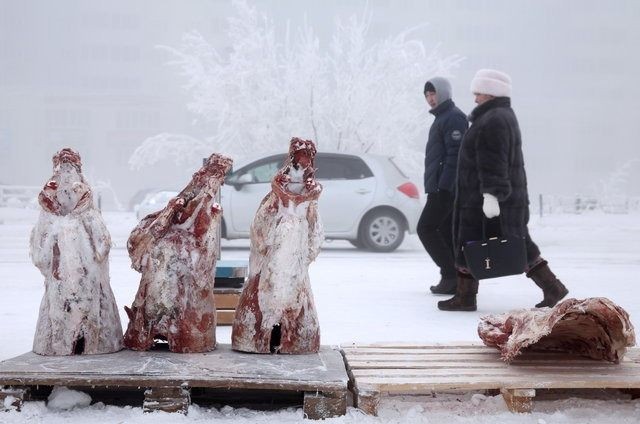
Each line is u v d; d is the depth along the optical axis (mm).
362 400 3904
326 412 3857
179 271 4457
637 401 4285
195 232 4508
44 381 3842
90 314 4383
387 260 13500
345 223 15102
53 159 4570
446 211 8945
